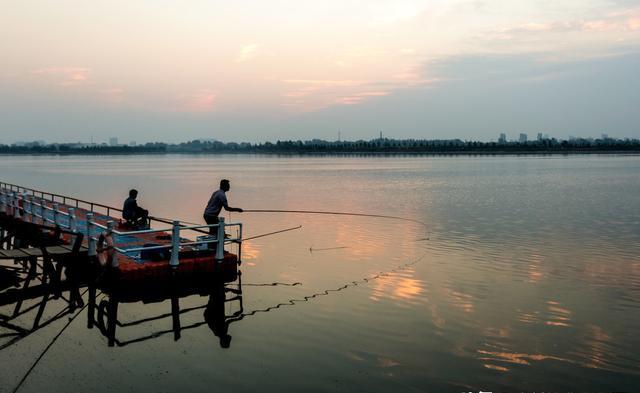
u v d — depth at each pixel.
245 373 10.73
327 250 24.52
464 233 29.70
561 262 21.48
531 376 10.69
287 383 10.30
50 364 10.97
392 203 48.94
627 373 10.91
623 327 13.65
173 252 12.89
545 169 132.50
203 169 165.75
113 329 12.20
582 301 15.92
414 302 15.80
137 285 12.45
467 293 16.80
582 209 42.12
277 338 12.69
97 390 9.80
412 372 10.84
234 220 36.22
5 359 11.20
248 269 20.39
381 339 12.71
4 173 130.62
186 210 43.12
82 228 18.34
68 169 165.62
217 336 12.79
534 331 13.32
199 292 13.58
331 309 15.03
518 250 24.25
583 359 11.61
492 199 52.06
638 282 18.17
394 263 21.50
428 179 92.56
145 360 11.30
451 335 13.00
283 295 16.56
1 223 22.30
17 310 13.24
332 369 10.96
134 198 19.55
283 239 27.70
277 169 160.62
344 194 60.44
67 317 14.03
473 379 10.59
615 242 26.27
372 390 10.06
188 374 10.63
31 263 13.49
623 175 98.25
